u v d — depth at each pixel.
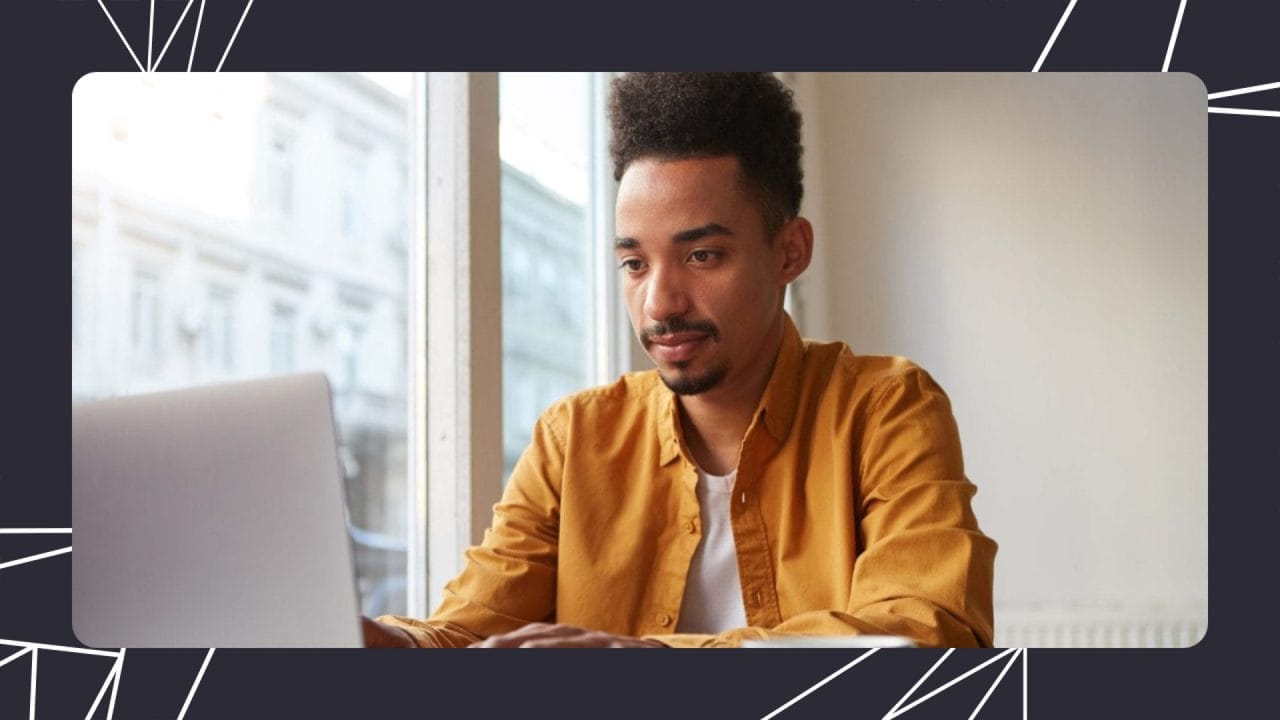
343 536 0.83
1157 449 3.03
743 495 1.25
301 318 1.76
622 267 1.25
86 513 0.88
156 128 1.59
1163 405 3.04
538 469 1.34
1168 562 2.98
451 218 1.91
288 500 0.84
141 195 1.57
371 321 1.86
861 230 3.35
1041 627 3.03
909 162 3.32
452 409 1.88
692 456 1.29
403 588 1.87
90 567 0.88
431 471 1.88
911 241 3.30
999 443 3.15
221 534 0.85
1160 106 3.12
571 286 2.38
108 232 1.52
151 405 0.88
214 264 1.65
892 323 3.30
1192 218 3.07
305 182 1.78
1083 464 3.07
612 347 2.46
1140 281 3.09
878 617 1.02
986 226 3.24
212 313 1.64
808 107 3.34
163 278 1.58
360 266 1.85
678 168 1.20
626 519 1.29
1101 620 2.99
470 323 1.88
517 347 2.16
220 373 1.64
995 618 3.07
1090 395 3.10
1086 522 3.05
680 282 1.20
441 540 1.86
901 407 1.22
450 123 1.93
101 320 1.49
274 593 0.83
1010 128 3.24
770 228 1.24
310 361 1.76
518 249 2.18
